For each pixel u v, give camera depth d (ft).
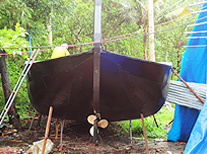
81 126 21.03
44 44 24.20
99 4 10.62
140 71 12.33
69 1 24.00
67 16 24.84
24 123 21.54
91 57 11.35
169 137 17.03
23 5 17.75
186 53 17.07
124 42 44.11
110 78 12.10
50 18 23.12
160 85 13.42
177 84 16.96
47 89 13.52
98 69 11.41
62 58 11.94
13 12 17.21
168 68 13.52
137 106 13.61
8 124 19.36
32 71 13.93
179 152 14.17
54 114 14.90
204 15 15.57
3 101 23.57
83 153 14.12
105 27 44.50
